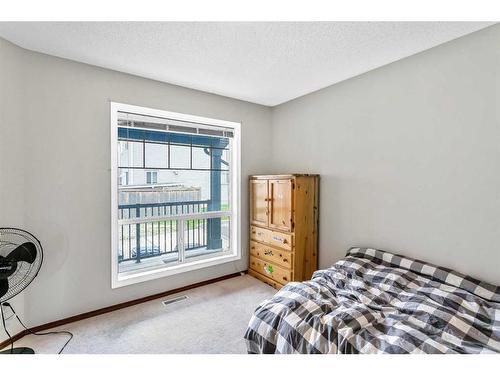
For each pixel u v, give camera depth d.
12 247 1.78
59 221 2.03
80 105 2.11
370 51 1.94
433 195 1.93
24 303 1.89
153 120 2.63
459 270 1.80
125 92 2.33
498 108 1.61
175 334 1.95
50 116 1.98
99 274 2.23
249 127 3.23
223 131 3.14
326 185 2.73
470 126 1.73
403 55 2.01
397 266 2.04
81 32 1.67
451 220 1.84
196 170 2.98
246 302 2.48
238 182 3.18
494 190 1.64
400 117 2.11
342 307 1.56
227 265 3.11
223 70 2.27
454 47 1.79
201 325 2.07
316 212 2.76
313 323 1.39
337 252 2.62
